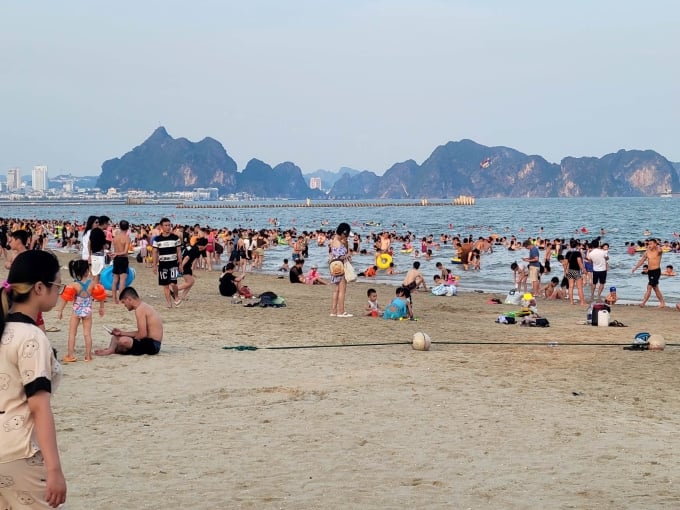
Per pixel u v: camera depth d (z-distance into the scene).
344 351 13.29
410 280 26.75
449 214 141.88
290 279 29.42
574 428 8.28
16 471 3.66
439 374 11.32
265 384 10.45
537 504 5.88
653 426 8.43
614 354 13.34
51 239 70.56
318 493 6.14
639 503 5.89
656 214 129.12
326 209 193.25
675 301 24.55
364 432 8.04
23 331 3.70
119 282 18.73
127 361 11.94
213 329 15.80
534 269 26.39
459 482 6.45
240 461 7.04
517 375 11.35
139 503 5.89
